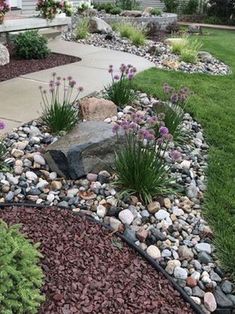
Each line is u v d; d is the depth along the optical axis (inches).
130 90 200.4
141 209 117.6
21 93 199.8
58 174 129.5
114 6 564.1
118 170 123.7
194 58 311.6
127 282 91.0
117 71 256.1
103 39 364.5
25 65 257.8
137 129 124.3
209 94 231.6
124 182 122.5
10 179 125.0
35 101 188.7
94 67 262.5
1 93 198.5
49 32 343.6
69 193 121.9
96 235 104.3
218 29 598.9
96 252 98.2
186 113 197.5
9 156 137.9
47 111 164.7
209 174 144.2
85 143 127.5
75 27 398.6
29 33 284.4
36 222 106.4
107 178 128.5
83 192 122.5
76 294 85.0
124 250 101.3
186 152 157.3
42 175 129.0
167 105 167.6
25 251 80.6
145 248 104.7
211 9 679.1
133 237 106.7
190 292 94.3
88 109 168.6
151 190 122.0
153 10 558.9
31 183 125.3
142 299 87.6
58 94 199.9
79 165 127.0
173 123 161.0
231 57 354.3
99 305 83.7
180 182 134.6
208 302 92.1
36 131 156.7
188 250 104.6
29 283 76.5
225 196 130.8
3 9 292.4
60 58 283.6
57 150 128.1
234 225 116.9
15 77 228.2
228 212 123.4
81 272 91.0
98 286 88.0
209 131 179.8
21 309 73.4
